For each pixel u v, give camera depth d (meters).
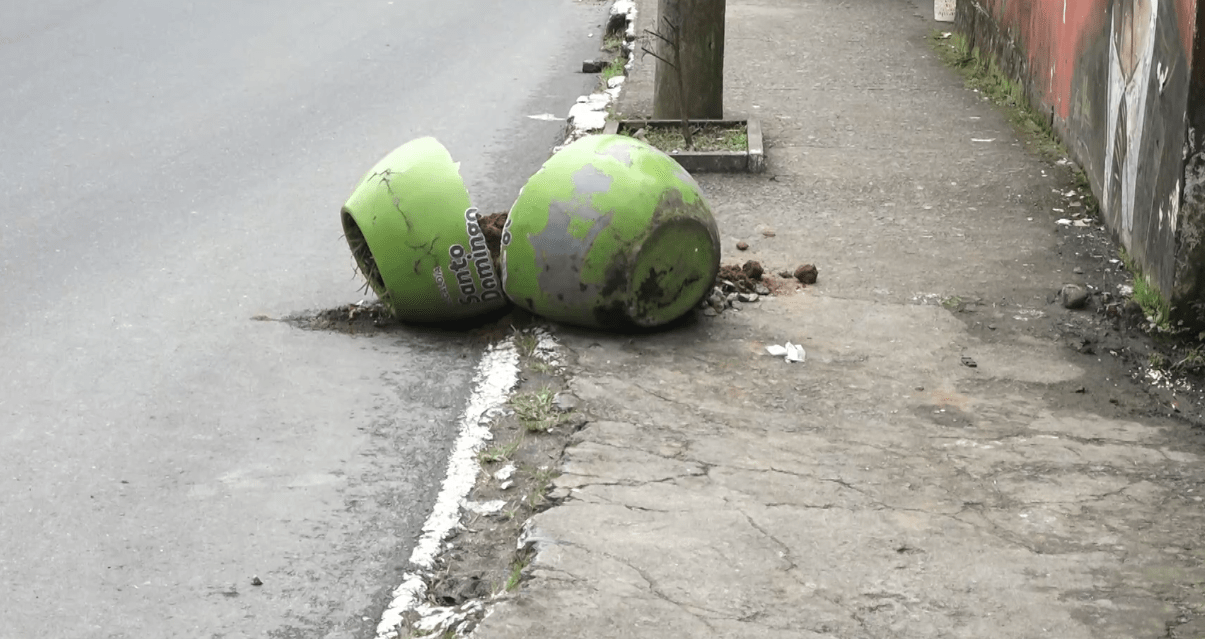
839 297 7.38
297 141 10.82
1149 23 7.47
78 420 5.92
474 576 4.73
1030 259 7.98
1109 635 4.35
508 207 9.29
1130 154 7.88
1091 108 9.21
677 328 6.88
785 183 9.46
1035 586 4.62
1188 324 6.83
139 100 11.98
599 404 5.97
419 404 6.18
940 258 7.99
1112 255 8.05
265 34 15.00
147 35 14.63
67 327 6.96
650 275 6.59
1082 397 6.27
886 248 8.16
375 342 6.88
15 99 11.84
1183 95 6.66
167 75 12.95
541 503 5.09
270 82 12.85
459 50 14.48
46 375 6.38
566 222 6.52
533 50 14.54
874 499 5.20
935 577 4.66
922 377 6.40
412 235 6.73
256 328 7.01
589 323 6.70
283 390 6.28
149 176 9.75
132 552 4.90
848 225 8.58
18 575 4.73
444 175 6.79
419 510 5.24
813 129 10.89
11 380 6.30
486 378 6.41
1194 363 6.58
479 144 10.86
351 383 6.38
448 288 6.81
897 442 5.72
